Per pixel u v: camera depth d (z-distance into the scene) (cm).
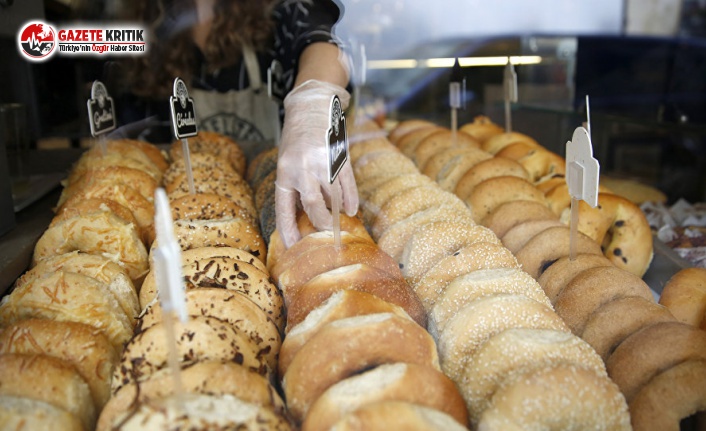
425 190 212
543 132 325
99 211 180
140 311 158
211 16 289
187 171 202
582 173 158
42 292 141
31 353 126
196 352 123
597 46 310
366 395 107
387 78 323
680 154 314
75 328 131
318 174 182
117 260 172
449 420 103
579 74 317
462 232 180
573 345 126
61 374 118
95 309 141
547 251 180
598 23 296
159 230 98
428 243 178
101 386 128
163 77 287
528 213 204
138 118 298
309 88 219
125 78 276
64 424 107
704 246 219
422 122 327
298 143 187
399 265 185
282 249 182
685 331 128
